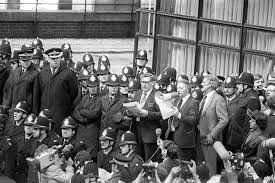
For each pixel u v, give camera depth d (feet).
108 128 66.59
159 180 56.34
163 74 70.38
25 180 68.03
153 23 87.61
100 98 71.56
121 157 60.75
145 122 68.80
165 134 68.69
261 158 61.93
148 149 68.95
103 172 62.28
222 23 81.66
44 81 74.54
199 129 66.74
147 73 70.69
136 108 67.82
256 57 79.61
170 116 67.21
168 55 86.63
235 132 67.31
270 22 79.05
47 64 76.74
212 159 66.33
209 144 66.28
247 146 65.00
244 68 80.38
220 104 66.44
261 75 77.82
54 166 62.13
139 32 89.15
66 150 63.00
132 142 61.31
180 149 66.39
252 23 79.92
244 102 67.31
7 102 77.00
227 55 81.66
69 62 82.38
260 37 79.36
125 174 58.03
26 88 75.41
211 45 82.64
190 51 84.58
